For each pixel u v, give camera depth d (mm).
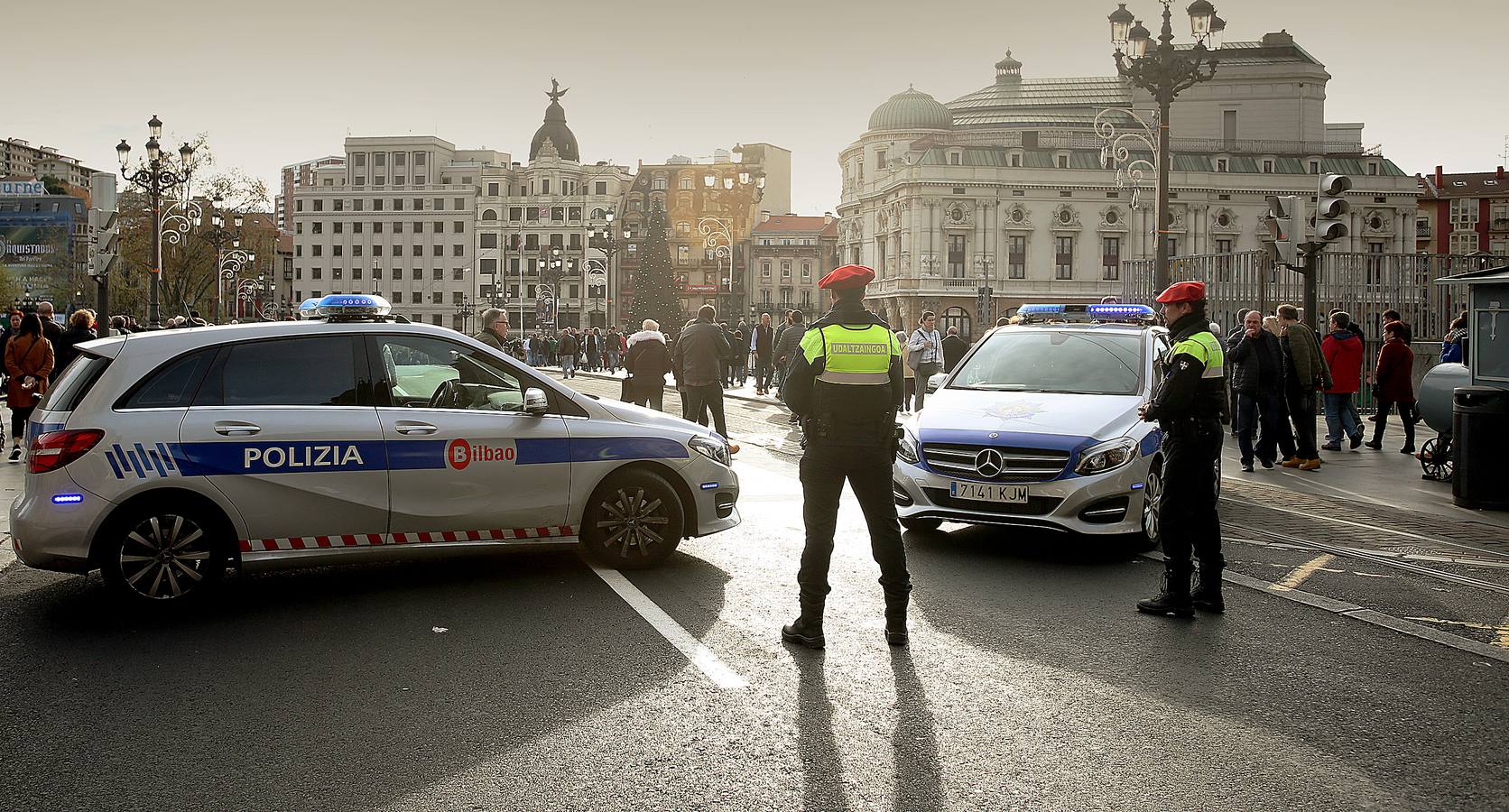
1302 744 4352
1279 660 5504
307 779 3949
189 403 6387
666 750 4238
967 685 5066
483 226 129750
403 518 6730
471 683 5047
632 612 6340
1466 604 6719
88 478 6105
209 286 70500
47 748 4246
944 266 88812
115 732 4422
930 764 4113
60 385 6457
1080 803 3777
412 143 131375
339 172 133625
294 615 6242
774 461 14445
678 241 118875
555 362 67000
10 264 94625
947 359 22703
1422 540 9055
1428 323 24062
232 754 4184
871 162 103812
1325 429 19453
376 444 6652
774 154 128250
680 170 120625
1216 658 5543
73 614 6277
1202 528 6484
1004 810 3711
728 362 16078
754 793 3838
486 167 129875
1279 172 89375
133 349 6402
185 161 33281
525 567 7477
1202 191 88312
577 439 7199
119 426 6195
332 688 4973
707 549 8227
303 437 6504
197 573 6348
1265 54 93688
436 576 7242
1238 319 21547
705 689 4969
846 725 4520
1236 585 7242
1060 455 8023
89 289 72750
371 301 7293
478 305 130125
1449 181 95875
